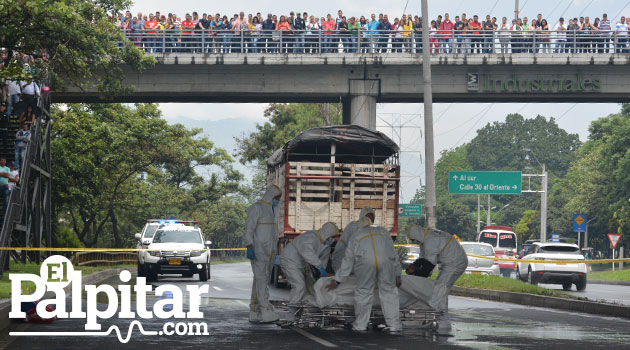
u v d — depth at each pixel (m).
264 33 67.75
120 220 115.94
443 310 23.41
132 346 19.20
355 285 23.22
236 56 65.25
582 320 28.08
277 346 19.36
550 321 27.41
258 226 24.70
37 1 32.19
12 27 32.28
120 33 51.06
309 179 37.09
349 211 37.22
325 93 66.56
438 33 67.75
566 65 66.69
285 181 37.09
